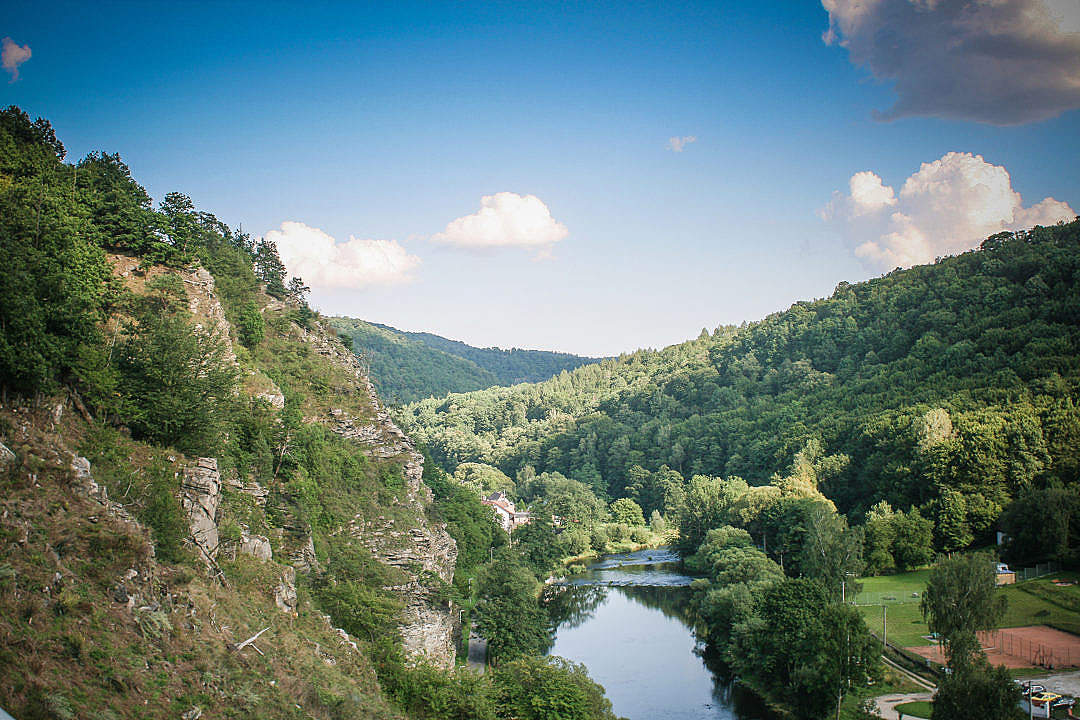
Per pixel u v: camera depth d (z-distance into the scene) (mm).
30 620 34406
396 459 103562
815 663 78750
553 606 133250
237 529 60156
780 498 153000
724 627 103375
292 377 101250
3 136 80938
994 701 61125
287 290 127062
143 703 35656
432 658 74562
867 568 129750
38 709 30469
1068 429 138375
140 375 58906
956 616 82812
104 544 41531
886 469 157500
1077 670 84688
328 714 46531
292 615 56875
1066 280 197250
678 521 187125
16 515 38688
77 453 48438
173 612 43406
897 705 79688
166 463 55031
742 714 83000
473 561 126000
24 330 47812
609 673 97062
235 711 39719
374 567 80375
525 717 62312
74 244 69250
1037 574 118625
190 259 87688
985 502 136125
